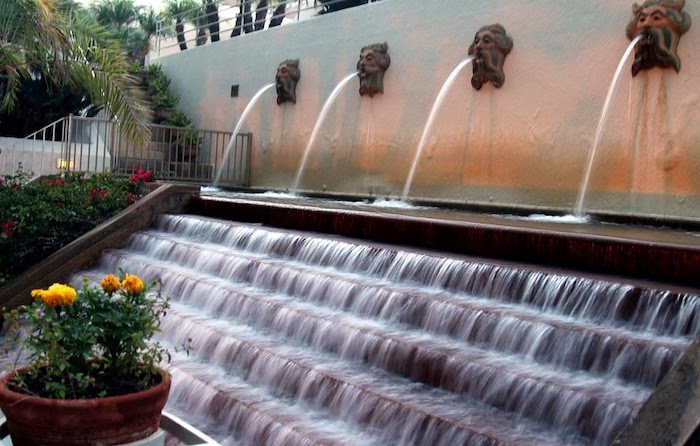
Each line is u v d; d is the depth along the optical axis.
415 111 12.76
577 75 10.34
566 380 4.80
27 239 10.30
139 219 10.83
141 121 11.19
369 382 5.45
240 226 9.36
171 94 19.98
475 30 11.77
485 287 6.21
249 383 6.20
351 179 14.02
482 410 4.92
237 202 10.44
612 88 9.88
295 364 5.92
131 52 28.50
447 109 12.10
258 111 16.70
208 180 17.05
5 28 10.09
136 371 3.77
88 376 3.57
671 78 9.30
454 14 12.14
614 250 6.12
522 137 10.99
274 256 8.52
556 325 5.19
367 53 13.40
